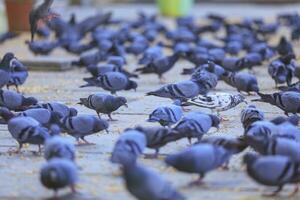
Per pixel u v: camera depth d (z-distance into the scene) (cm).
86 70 2175
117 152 1051
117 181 1092
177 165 1027
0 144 1312
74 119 1262
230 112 1569
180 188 1060
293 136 1152
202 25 3500
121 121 1491
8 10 3241
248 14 4494
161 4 4494
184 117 1233
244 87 1717
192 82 1520
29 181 1101
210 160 1023
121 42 2681
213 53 2203
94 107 1460
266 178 971
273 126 1168
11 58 1653
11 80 1773
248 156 987
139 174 910
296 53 2597
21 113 1307
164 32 3247
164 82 1986
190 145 1226
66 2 4453
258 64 2114
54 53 2633
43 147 1283
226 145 1084
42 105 1376
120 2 5438
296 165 964
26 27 3247
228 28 3095
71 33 2755
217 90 1830
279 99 1453
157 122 1374
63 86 1955
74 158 1111
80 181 1091
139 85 1936
